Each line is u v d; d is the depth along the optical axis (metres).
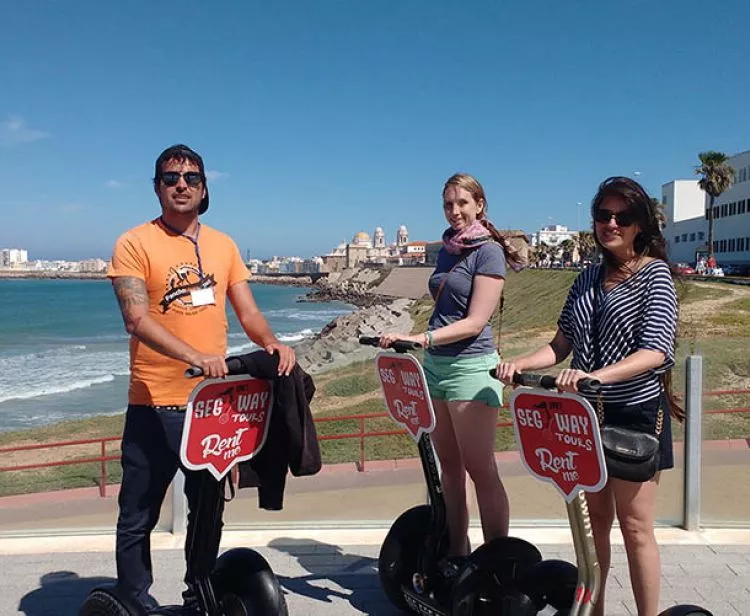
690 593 3.83
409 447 8.30
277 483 3.10
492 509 3.62
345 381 10.75
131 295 3.01
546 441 2.70
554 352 3.26
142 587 3.21
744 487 5.49
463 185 3.59
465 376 3.54
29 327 63.84
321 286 164.62
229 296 3.43
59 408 23.56
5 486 8.36
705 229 65.75
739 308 25.70
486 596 3.17
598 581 2.76
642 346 2.79
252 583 3.16
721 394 6.47
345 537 4.79
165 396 3.12
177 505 4.79
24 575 4.19
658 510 5.06
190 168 3.11
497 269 3.52
